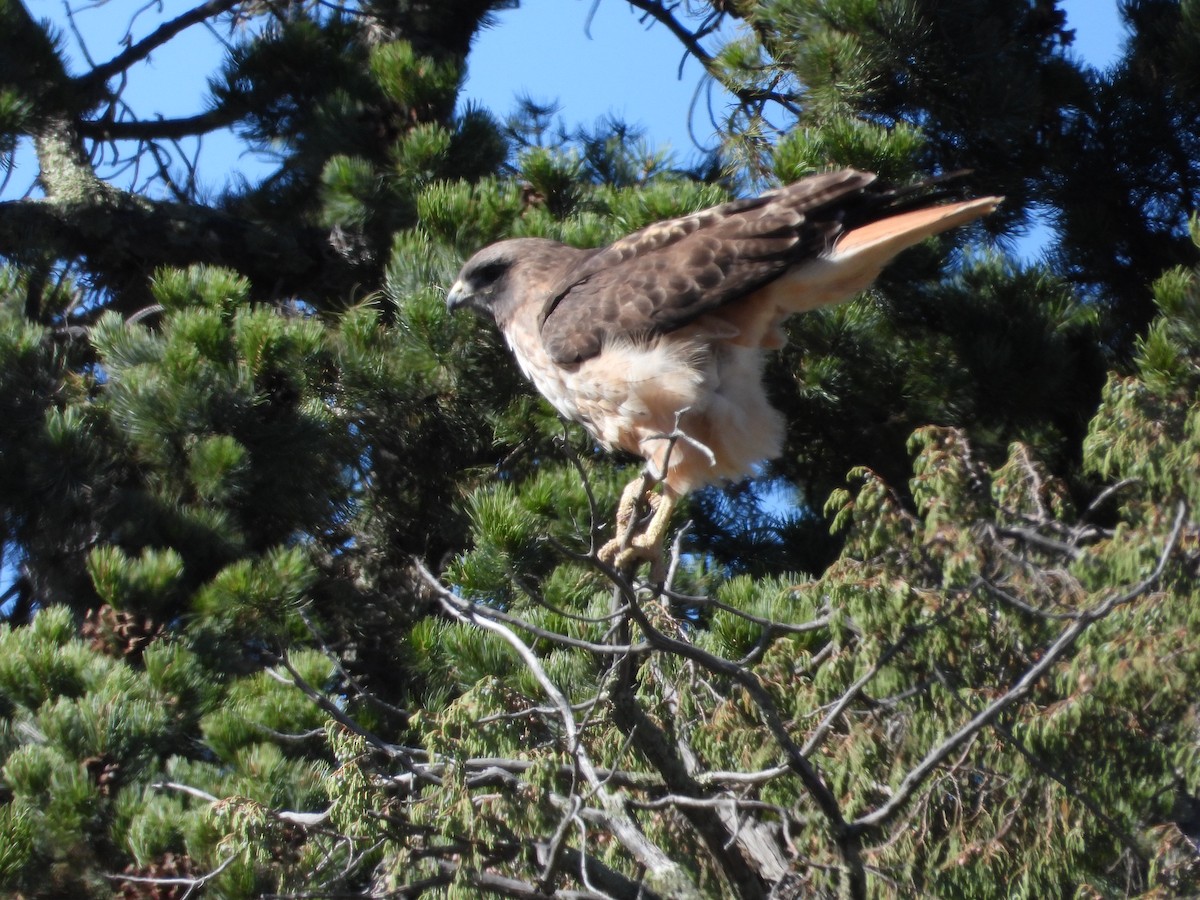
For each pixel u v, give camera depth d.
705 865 8.47
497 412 13.55
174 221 15.69
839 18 14.01
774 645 8.50
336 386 13.55
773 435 9.42
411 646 11.91
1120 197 16.34
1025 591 7.90
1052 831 7.83
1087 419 15.22
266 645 11.52
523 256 10.58
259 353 12.91
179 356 12.69
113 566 11.45
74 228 15.52
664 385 9.14
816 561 14.72
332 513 13.81
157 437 12.78
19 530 13.45
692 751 8.71
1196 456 7.78
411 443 14.02
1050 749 7.80
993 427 14.62
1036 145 16.05
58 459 12.73
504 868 8.05
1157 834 8.22
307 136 15.41
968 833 7.95
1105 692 7.61
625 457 13.31
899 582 7.46
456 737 7.55
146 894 9.41
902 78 14.35
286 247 15.72
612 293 9.39
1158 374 11.70
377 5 17.28
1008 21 15.55
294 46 16.06
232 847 7.50
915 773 7.14
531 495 11.55
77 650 10.86
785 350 14.25
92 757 10.20
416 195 13.99
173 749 10.97
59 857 9.89
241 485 12.70
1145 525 7.87
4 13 14.85
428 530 14.50
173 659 10.92
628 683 7.66
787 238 9.01
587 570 11.07
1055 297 15.02
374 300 14.76
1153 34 16.34
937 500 7.64
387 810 7.55
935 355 14.35
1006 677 7.95
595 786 7.35
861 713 8.20
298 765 10.21
